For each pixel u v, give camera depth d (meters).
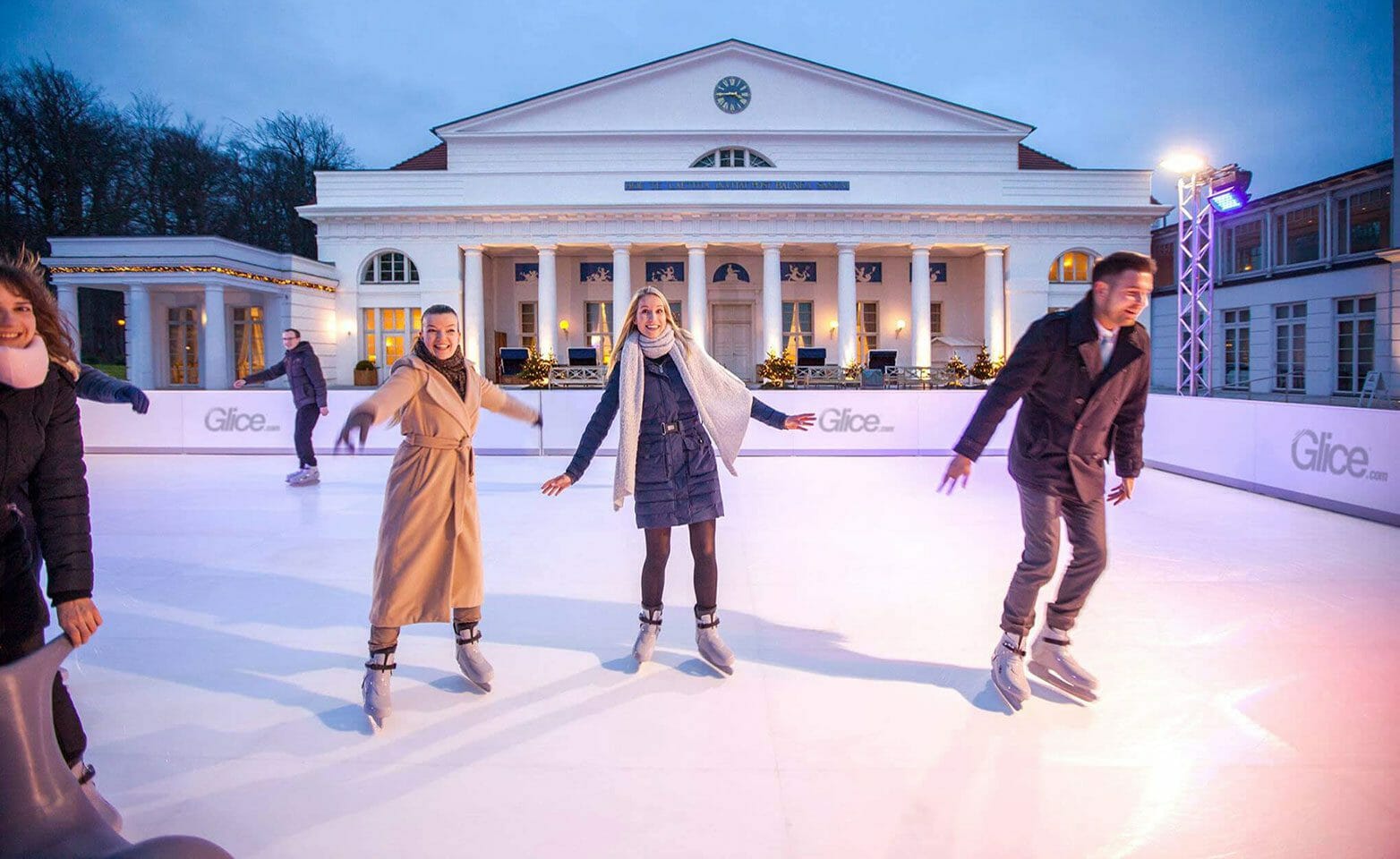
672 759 2.87
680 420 3.69
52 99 37.47
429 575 3.24
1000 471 11.37
